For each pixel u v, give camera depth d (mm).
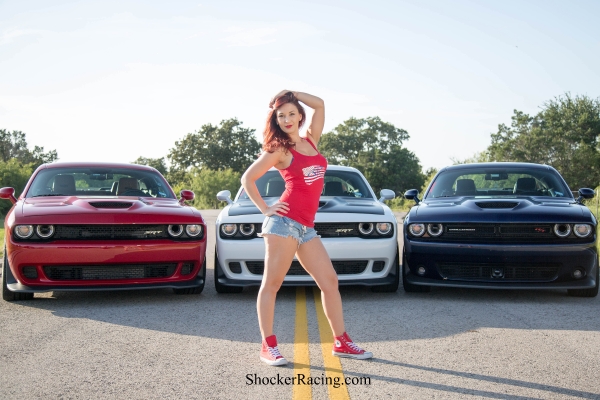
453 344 4113
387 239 5906
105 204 5879
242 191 7086
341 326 3783
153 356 3854
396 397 3049
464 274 5875
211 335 4426
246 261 5871
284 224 3574
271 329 3693
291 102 3512
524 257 5633
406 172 86312
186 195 6891
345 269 5910
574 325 4691
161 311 5324
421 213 6109
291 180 3570
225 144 90562
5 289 5762
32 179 6738
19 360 3752
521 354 3850
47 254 5441
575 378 3348
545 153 45656
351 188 7023
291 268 5812
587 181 43469
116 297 6086
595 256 5719
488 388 3182
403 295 6117
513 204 6031
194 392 3146
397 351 3941
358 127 90688
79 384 3281
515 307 5453
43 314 5199
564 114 51719
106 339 4297
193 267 5922
